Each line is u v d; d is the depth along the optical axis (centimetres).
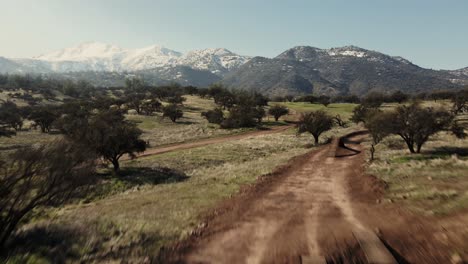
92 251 1202
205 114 10306
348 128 8488
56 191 1450
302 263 1040
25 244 1259
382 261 995
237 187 2420
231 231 1409
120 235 1364
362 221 1451
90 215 1811
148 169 3884
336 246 1162
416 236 1168
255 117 9944
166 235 1365
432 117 3719
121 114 9862
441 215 1336
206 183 2756
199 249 1220
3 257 1130
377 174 2600
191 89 18950
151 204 2045
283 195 2136
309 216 1605
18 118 8538
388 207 1625
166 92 16750
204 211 1747
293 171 3152
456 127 4019
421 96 16262
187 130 8356
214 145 6019
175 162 4397
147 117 10369
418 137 3712
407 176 2344
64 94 19938
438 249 1037
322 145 5653
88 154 1653
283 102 18500
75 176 1510
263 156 4822
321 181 2627
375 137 4694
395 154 3797
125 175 3597
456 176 2136
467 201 1454
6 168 1339
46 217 1933
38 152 1412
